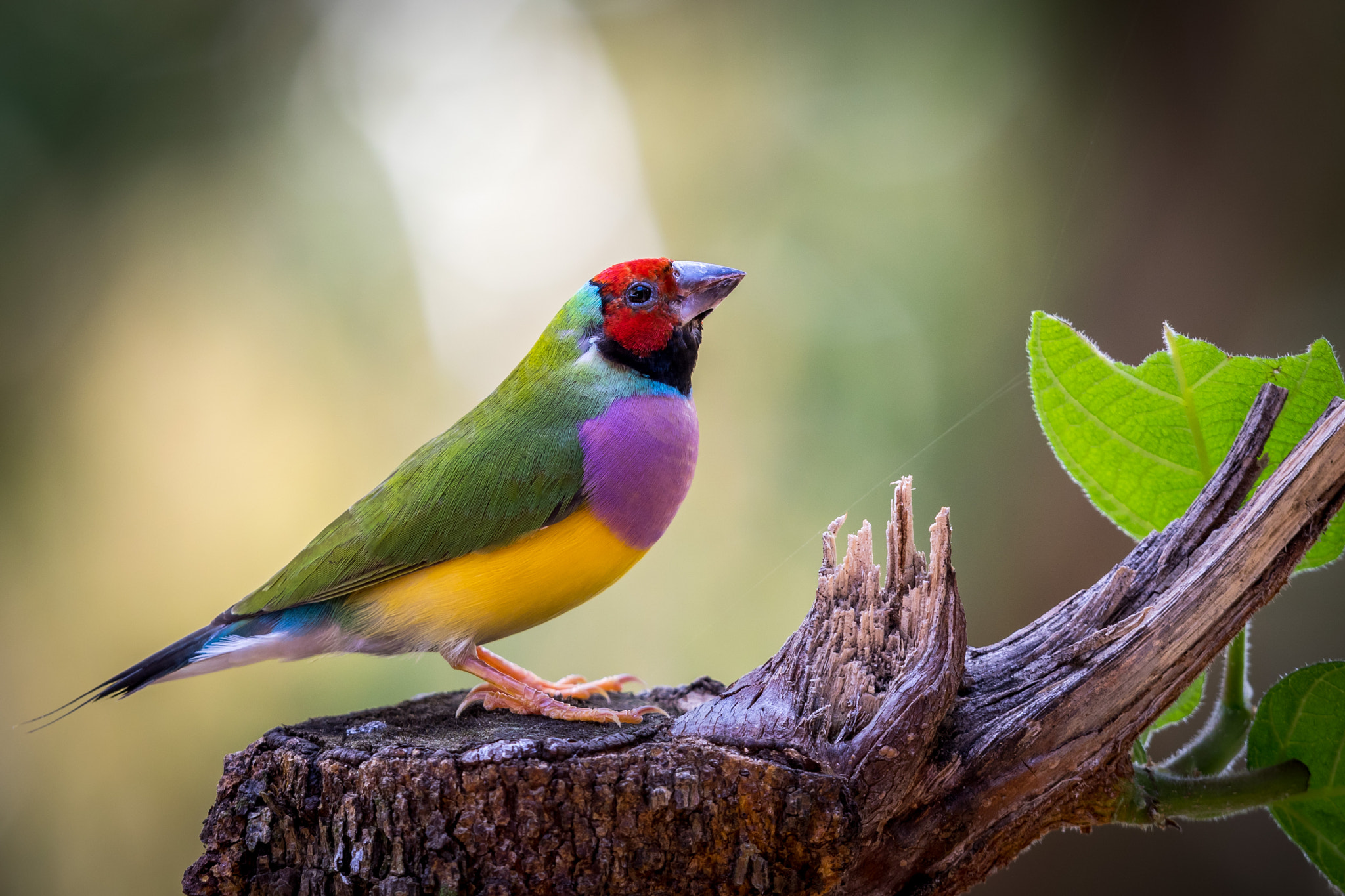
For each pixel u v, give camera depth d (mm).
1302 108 10312
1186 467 5629
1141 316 10906
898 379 12484
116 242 13172
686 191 14078
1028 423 11750
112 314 13188
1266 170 10453
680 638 12867
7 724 12531
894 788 4570
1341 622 9961
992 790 4641
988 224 12289
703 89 14055
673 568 13039
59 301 12969
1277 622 10242
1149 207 10977
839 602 5059
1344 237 10094
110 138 13078
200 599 13234
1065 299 11344
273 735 5277
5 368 12742
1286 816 5301
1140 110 11117
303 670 12602
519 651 13023
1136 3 11180
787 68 13609
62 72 12852
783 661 5082
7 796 12422
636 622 13023
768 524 12781
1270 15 10414
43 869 12289
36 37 12727
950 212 12539
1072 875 11047
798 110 13508
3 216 12680
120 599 13086
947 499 11969
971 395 12086
